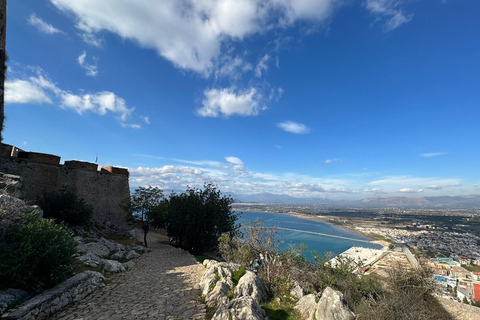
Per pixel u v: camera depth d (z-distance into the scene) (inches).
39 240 316.5
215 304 326.3
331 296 288.2
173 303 344.8
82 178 997.2
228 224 1074.7
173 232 1085.8
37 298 281.3
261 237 658.2
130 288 414.0
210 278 413.1
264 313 285.7
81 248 571.5
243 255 606.9
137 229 1481.3
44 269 321.7
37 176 840.9
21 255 292.7
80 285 365.7
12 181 599.5
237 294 332.8
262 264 462.6
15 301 261.9
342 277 514.6
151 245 1022.4
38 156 853.8
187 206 1013.8
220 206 1108.5
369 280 488.7
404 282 435.2
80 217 804.0
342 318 270.2
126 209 995.3
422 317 301.6
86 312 305.3
